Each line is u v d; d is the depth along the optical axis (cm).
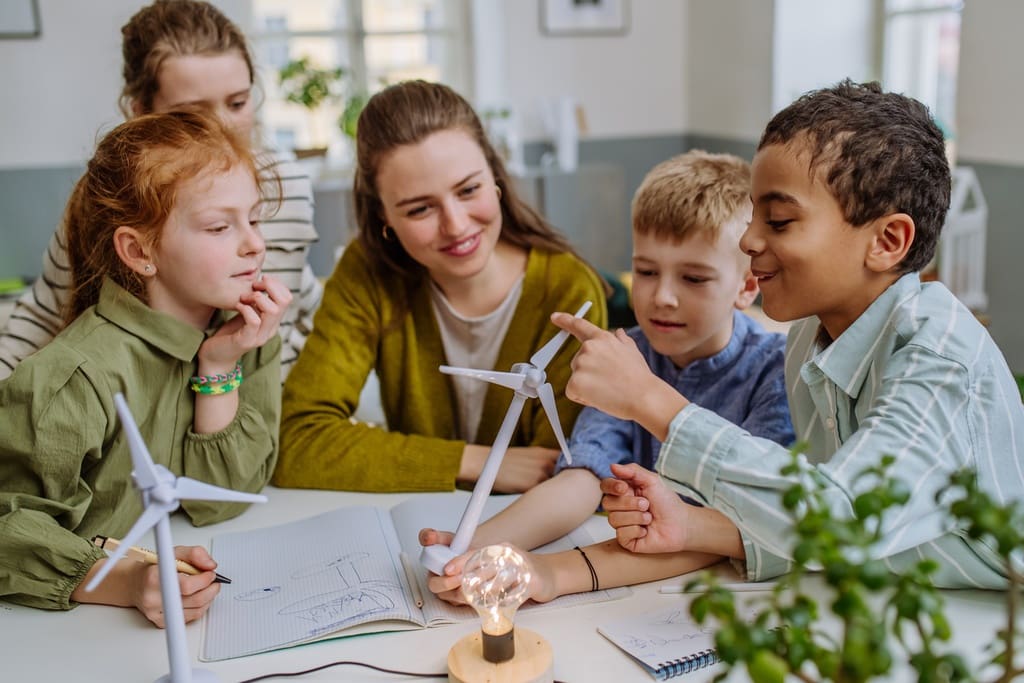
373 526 112
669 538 99
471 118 127
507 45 447
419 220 124
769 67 417
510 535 106
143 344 109
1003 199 323
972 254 320
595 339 88
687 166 118
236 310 111
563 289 134
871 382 92
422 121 121
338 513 117
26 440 101
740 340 122
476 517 96
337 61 443
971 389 85
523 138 459
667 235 114
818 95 89
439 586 93
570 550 102
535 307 135
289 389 135
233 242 108
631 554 100
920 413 82
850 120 85
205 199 105
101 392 104
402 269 136
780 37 411
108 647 92
